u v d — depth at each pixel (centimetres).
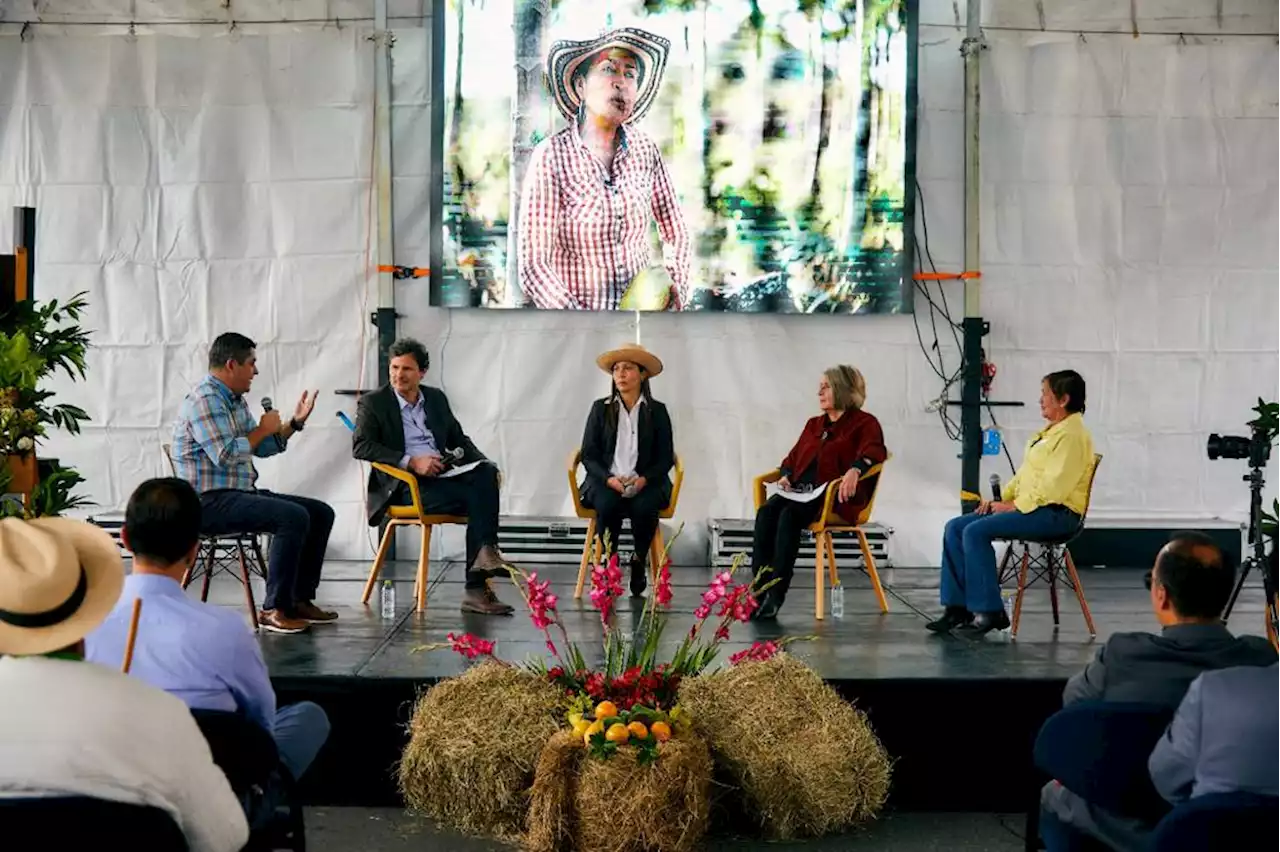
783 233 700
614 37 691
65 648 223
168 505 282
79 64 698
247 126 702
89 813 207
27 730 211
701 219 698
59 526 235
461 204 696
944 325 713
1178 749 251
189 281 703
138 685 223
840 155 698
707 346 709
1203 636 282
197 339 704
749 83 694
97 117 698
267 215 703
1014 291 714
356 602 573
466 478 550
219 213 702
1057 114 710
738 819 390
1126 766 267
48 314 539
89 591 227
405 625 513
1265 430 531
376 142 699
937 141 709
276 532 495
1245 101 712
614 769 347
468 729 381
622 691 385
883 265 702
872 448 557
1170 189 712
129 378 703
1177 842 223
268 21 700
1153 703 269
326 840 382
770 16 693
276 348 705
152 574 283
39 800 207
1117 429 717
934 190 711
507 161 695
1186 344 717
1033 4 707
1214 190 713
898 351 712
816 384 711
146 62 698
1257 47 710
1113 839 280
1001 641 495
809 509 557
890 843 386
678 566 707
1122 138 711
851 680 425
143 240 702
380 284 700
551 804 350
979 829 402
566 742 356
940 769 427
